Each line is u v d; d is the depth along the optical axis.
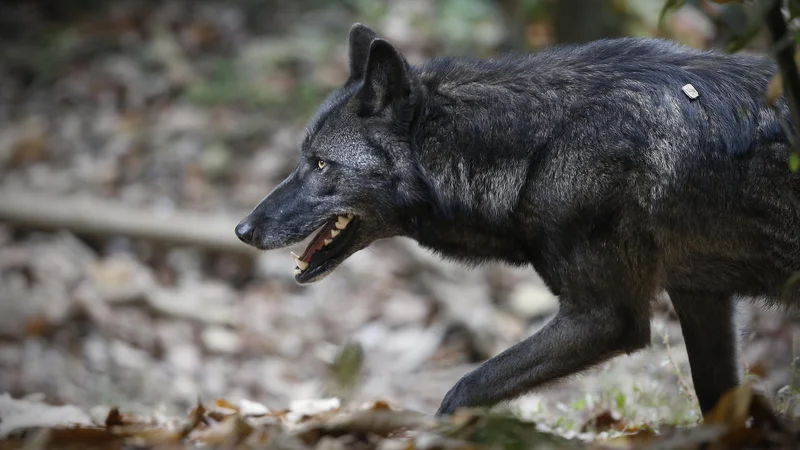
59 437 7.04
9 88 24.05
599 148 7.97
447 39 24.06
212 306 17.81
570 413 10.05
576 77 8.33
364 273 18.36
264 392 15.62
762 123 7.95
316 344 16.91
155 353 16.55
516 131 8.29
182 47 25.12
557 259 8.12
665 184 7.92
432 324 17.23
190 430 7.70
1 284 17.62
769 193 7.92
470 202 8.48
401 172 8.68
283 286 18.39
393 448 6.59
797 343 12.79
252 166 21.25
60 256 18.38
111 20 25.92
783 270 8.13
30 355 15.96
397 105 8.59
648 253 8.04
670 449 6.35
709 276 8.36
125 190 20.73
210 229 18.98
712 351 8.88
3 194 19.28
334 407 8.81
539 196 8.13
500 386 8.02
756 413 6.92
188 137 21.97
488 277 17.91
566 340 8.03
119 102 23.42
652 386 10.43
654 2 20.16
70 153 21.80
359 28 9.16
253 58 24.16
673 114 7.99
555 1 19.83
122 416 8.54
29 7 27.14
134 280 18.03
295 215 8.98
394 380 15.77
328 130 8.88
